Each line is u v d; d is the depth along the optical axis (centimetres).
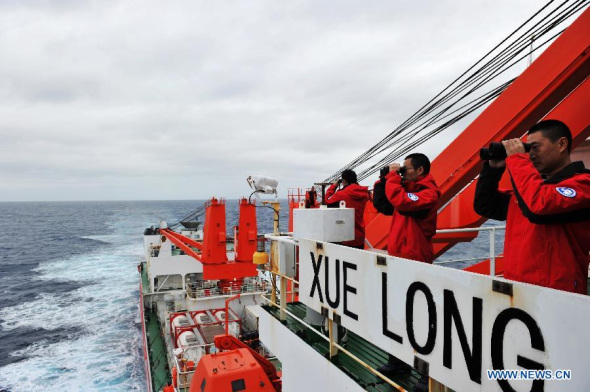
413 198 366
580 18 488
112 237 9694
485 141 583
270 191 669
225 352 909
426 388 330
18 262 6194
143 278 3244
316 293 441
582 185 213
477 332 236
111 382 2156
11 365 2384
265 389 825
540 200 220
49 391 2073
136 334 2856
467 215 704
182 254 2933
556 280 231
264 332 632
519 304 209
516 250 259
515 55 595
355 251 367
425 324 279
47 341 2753
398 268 308
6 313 3444
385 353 442
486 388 229
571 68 495
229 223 8450
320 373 448
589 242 233
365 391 362
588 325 173
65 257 6562
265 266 666
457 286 251
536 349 199
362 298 358
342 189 536
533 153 253
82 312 3406
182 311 2298
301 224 484
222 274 1736
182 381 1455
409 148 773
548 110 557
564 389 185
